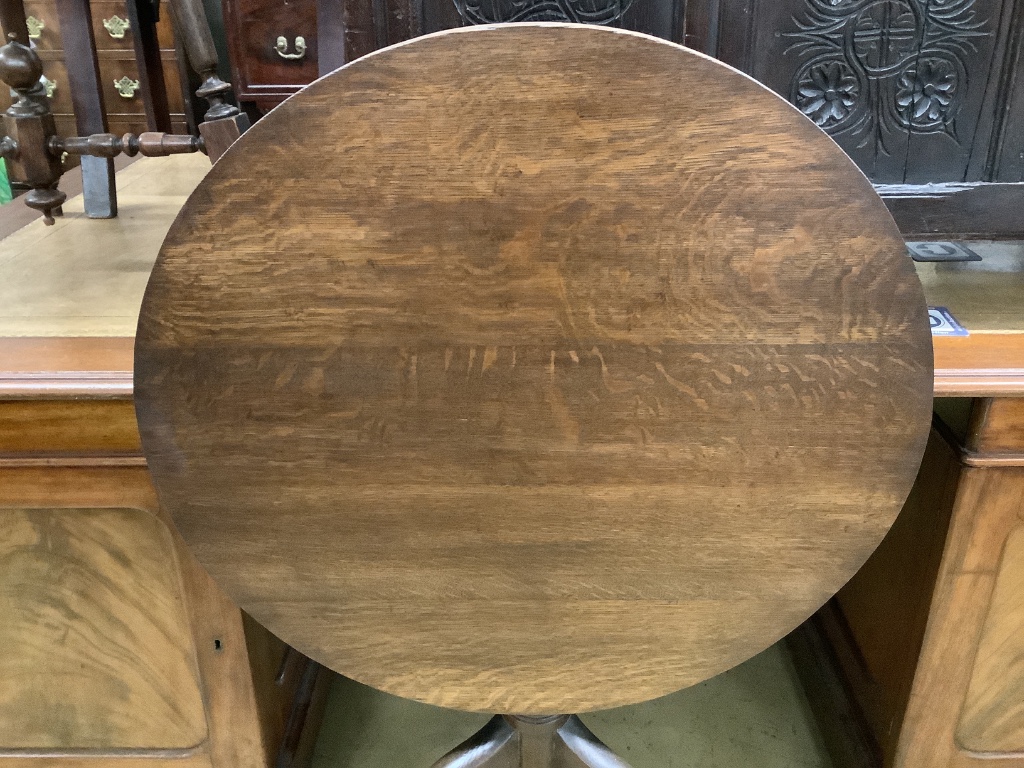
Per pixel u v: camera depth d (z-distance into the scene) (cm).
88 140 117
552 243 58
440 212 57
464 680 75
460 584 70
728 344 60
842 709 118
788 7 87
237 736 98
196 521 67
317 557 68
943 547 87
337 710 131
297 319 60
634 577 69
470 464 65
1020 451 81
